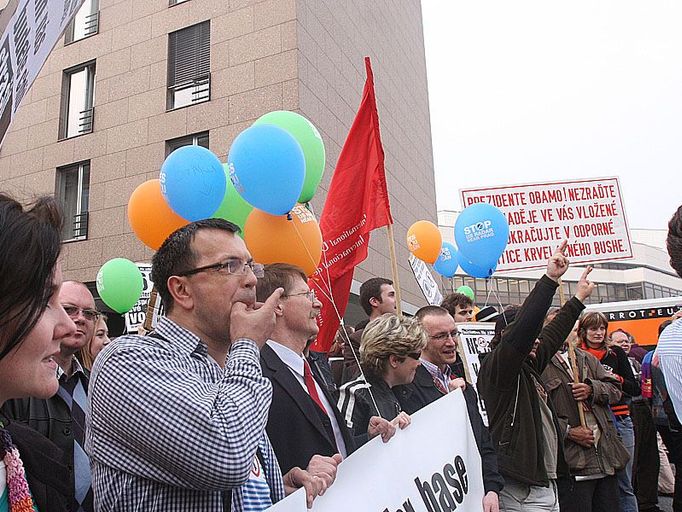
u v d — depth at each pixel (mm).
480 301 34969
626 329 12250
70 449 2662
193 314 1954
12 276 1211
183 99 13039
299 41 11992
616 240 6090
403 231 16922
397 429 2504
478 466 2834
